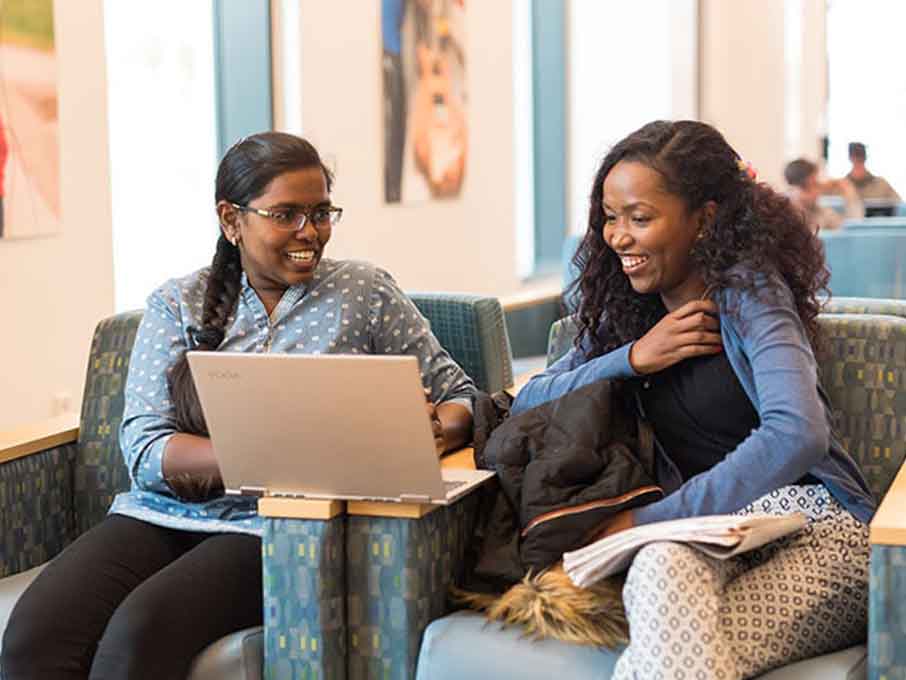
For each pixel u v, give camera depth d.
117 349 3.27
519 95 10.54
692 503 2.44
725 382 2.61
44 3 5.21
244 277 2.90
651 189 2.59
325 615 2.45
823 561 2.41
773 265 2.58
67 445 3.20
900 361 2.79
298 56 6.61
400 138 7.67
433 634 2.43
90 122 5.52
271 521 2.46
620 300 2.87
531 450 2.62
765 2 12.05
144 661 2.47
